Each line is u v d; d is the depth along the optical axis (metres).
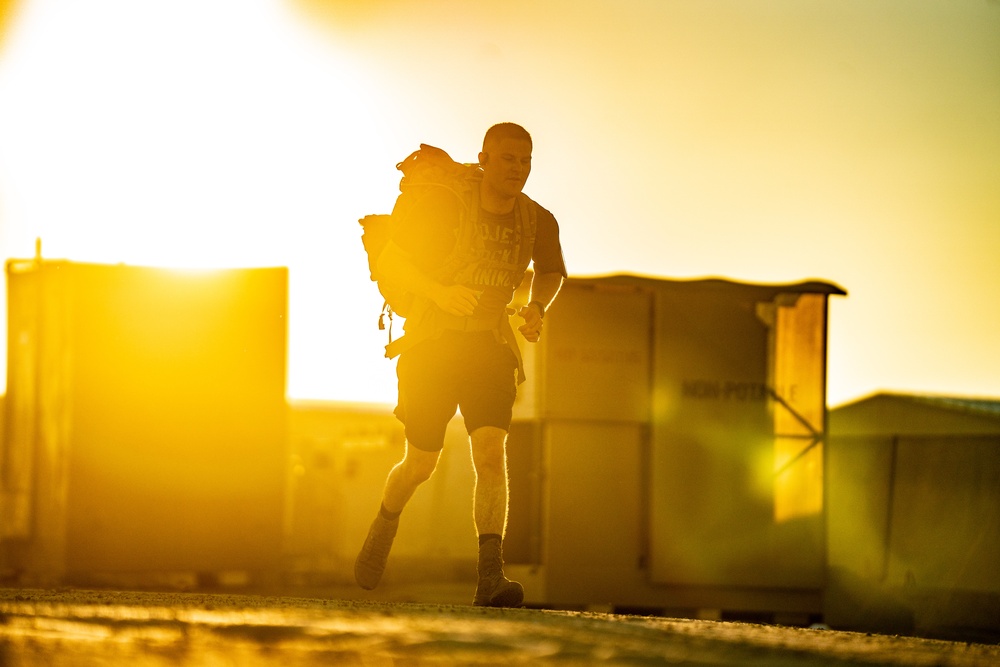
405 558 61.19
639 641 7.34
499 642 7.01
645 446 38.94
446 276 12.66
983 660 7.84
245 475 43.50
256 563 43.31
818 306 40.38
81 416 42.00
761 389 39.62
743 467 39.28
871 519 48.34
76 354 42.03
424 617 8.53
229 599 11.37
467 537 58.31
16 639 7.14
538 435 38.69
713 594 38.75
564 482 38.31
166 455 42.81
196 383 43.31
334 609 9.39
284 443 43.97
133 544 42.22
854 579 48.41
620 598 38.25
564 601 37.84
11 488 44.19
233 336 43.78
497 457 12.84
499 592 12.38
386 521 13.93
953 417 60.62
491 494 12.75
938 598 45.41
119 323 42.69
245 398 43.72
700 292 39.59
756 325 39.88
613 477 38.69
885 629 46.97
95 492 41.97
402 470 13.44
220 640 7.16
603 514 38.47
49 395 42.84
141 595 12.04
